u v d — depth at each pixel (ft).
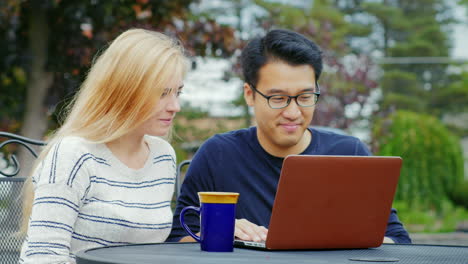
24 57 19.16
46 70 19.40
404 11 74.59
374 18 73.67
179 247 5.70
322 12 62.18
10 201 7.16
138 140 6.55
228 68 22.94
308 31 27.61
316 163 5.41
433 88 58.75
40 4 18.29
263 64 7.23
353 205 5.65
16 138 7.58
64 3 19.06
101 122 6.25
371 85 27.86
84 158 6.12
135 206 6.37
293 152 7.67
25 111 19.63
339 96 27.35
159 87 6.17
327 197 5.54
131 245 5.73
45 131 19.60
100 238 6.19
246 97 7.72
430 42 73.15
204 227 5.43
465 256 5.37
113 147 6.45
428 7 74.84
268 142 7.64
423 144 34.24
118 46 6.22
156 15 20.07
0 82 21.33
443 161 34.30
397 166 5.67
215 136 7.94
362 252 5.62
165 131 6.44
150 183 6.61
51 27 19.42
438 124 35.63
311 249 5.71
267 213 7.52
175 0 20.29
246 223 6.28
